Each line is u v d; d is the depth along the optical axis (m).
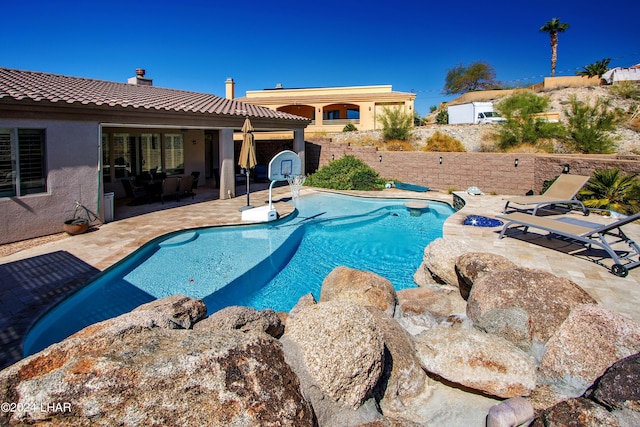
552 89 40.62
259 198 17.05
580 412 3.28
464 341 4.31
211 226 11.83
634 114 28.58
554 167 15.27
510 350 4.21
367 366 3.59
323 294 6.29
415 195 17.92
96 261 8.40
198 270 8.79
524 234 9.69
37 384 2.72
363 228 13.23
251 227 12.22
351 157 21.75
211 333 3.58
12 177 9.93
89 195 11.45
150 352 3.12
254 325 4.49
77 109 10.88
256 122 18.17
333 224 13.48
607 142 19.92
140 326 3.61
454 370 4.11
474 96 43.69
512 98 24.16
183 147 19.67
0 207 9.62
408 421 3.60
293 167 13.93
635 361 3.50
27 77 13.45
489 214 12.12
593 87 38.53
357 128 35.59
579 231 7.63
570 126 21.05
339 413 3.51
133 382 2.77
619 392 3.33
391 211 15.68
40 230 10.40
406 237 12.15
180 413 2.71
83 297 7.31
